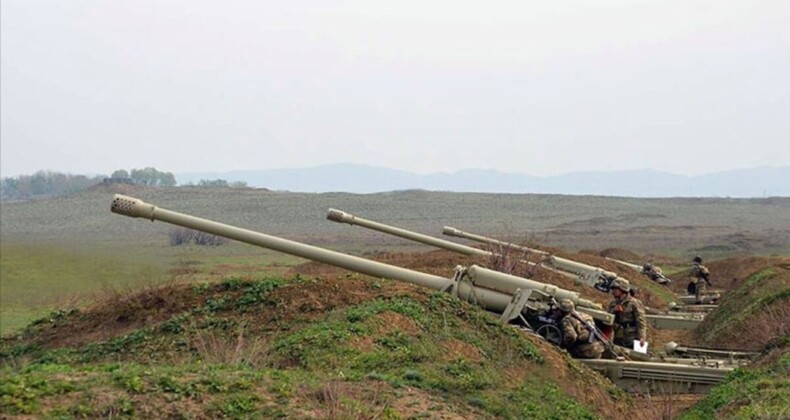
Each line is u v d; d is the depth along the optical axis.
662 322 26.17
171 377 8.92
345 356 12.54
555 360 14.73
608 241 68.38
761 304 21.09
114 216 58.88
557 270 26.80
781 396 11.98
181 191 82.62
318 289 16.19
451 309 15.49
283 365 12.34
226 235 17.34
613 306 18.05
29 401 7.86
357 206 85.19
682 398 15.02
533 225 79.88
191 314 15.91
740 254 60.53
